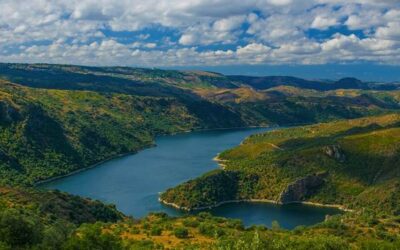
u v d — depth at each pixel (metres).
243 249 125.25
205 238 181.12
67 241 126.62
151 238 179.50
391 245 159.62
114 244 133.00
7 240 118.25
